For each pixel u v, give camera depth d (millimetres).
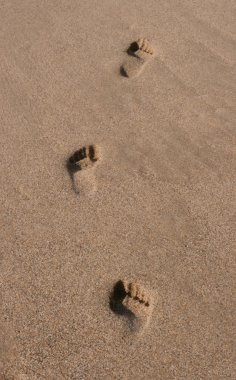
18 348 1948
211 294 2082
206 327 2004
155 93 2766
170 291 2084
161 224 2275
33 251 2188
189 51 2988
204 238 2236
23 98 2729
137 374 1903
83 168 2436
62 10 3199
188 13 3205
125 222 2279
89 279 2113
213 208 2330
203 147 2541
